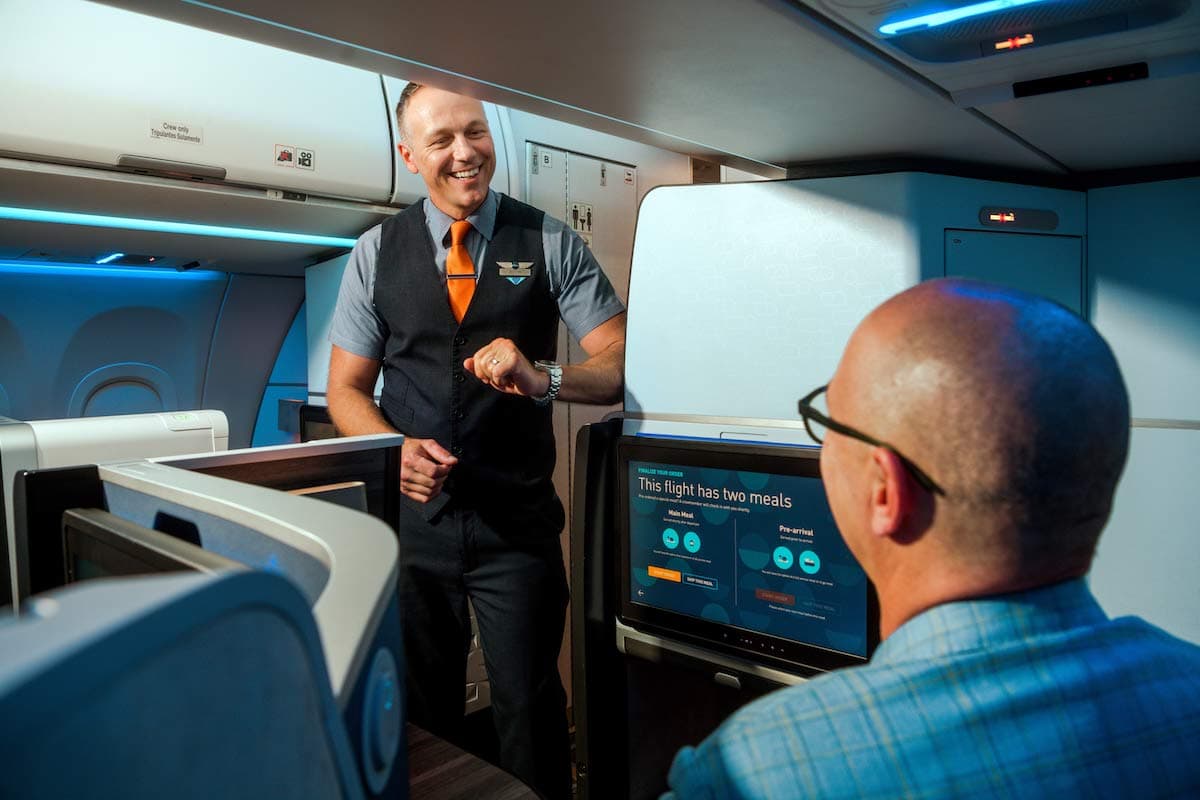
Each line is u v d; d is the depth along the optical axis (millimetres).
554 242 2008
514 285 1950
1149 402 1517
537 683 1930
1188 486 1475
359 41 1048
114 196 2008
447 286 1943
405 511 1931
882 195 1332
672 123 1374
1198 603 1471
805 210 1380
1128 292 1542
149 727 249
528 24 976
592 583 1564
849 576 1250
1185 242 1483
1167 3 932
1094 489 556
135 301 2809
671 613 1464
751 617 1367
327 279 2738
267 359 3178
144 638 245
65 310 2691
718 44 1022
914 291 623
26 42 1760
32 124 1768
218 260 2697
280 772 318
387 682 477
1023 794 511
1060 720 528
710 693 1484
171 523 811
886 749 531
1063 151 1476
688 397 1481
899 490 577
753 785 547
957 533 566
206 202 2113
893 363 583
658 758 1566
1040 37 1018
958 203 1370
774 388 1403
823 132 1399
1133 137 1383
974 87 1187
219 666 282
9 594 1259
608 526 1564
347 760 376
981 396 548
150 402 2977
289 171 2135
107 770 233
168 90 1940
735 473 1354
